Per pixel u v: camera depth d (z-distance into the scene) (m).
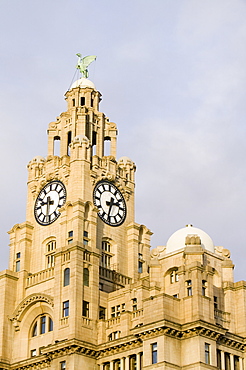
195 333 101.00
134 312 109.25
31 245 124.94
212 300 104.81
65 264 115.12
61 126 131.50
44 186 127.44
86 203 119.94
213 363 100.75
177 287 109.19
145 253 126.81
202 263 108.50
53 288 116.12
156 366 99.62
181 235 113.19
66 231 118.81
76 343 108.25
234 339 106.50
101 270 118.94
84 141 125.75
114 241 124.00
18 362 115.19
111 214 125.19
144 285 111.62
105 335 111.56
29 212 127.50
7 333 118.50
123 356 106.75
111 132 133.00
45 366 112.06
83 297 112.62
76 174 123.25
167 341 100.56
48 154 130.38
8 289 120.88
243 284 111.38
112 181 127.06
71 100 134.50
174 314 103.06
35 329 118.88
